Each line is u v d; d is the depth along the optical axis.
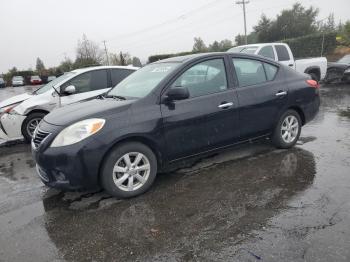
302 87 5.60
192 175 4.77
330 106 9.62
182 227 3.44
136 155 4.17
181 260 2.93
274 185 4.26
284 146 5.57
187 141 4.51
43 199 4.36
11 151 7.02
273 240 3.11
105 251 3.12
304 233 3.18
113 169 4.02
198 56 4.73
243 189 4.21
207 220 3.54
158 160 4.41
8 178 5.30
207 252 3.01
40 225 3.68
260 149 5.67
